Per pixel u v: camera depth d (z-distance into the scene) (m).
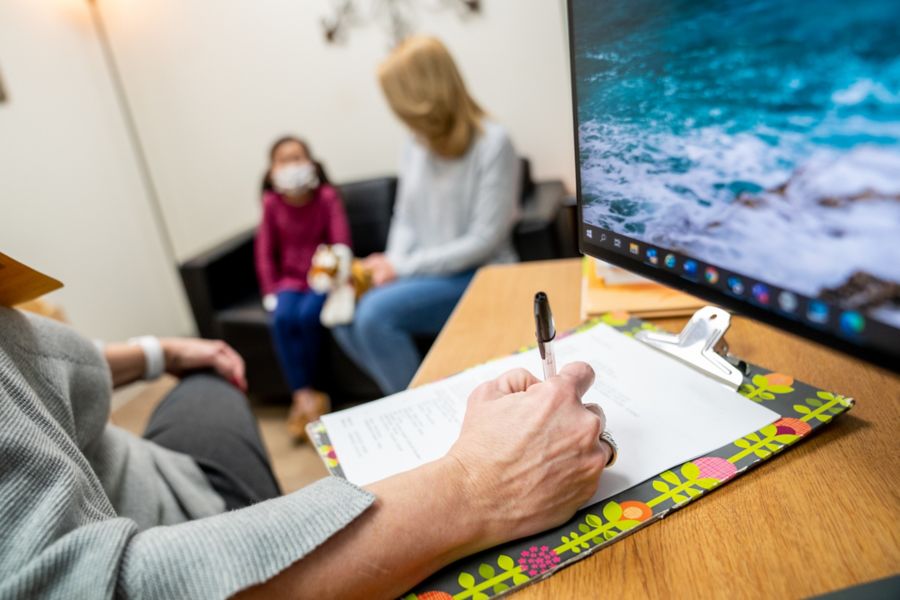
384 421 0.60
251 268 2.49
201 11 2.59
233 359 1.02
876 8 0.30
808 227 0.37
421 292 1.76
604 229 0.56
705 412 0.53
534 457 0.44
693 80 0.42
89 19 2.64
